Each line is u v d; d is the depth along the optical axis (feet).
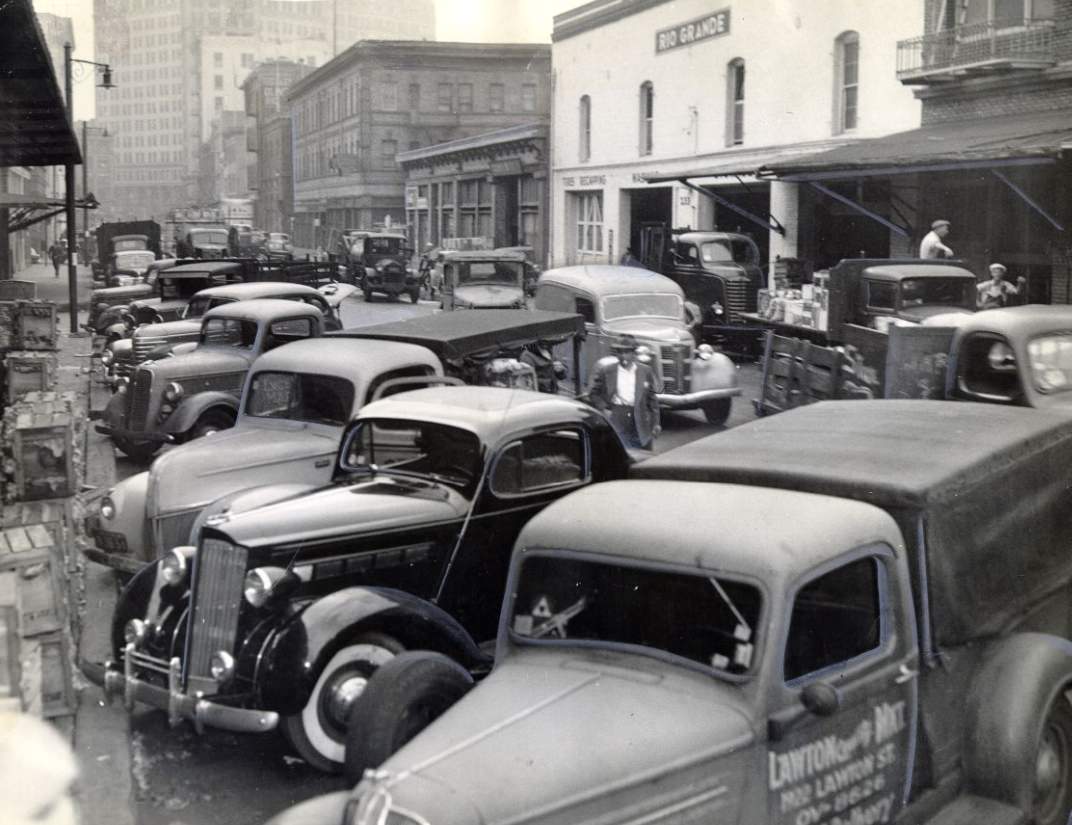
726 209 66.64
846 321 36.88
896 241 56.95
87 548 20.98
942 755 11.14
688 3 60.95
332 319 37.19
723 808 9.09
